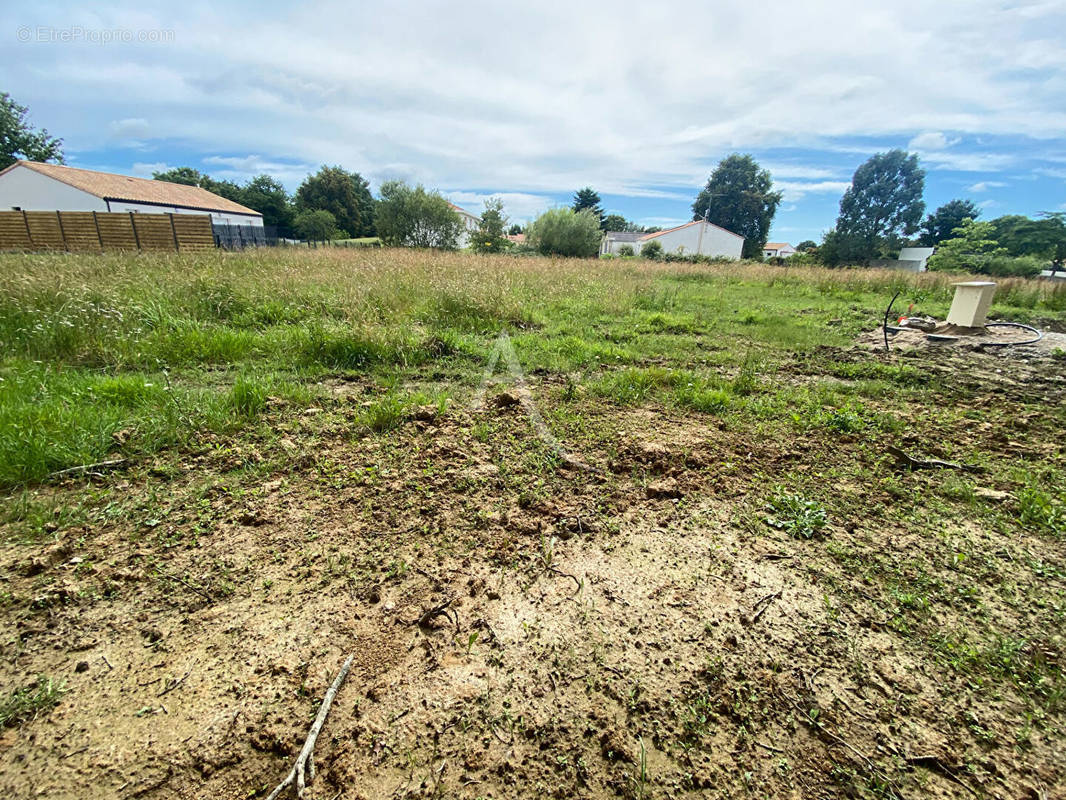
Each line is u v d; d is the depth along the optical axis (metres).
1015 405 3.85
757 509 2.30
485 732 1.24
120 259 9.02
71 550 1.83
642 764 1.17
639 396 3.82
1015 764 1.20
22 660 1.38
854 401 3.86
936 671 1.46
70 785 1.07
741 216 54.34
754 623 1.62
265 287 6.49
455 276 8.38
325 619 1.57
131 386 3.21
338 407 3.39
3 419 2.59
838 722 1.30
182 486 2.31
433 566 1.84
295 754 1.17
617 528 2.12
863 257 44.12
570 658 1.47
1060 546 2.04
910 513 2.29
